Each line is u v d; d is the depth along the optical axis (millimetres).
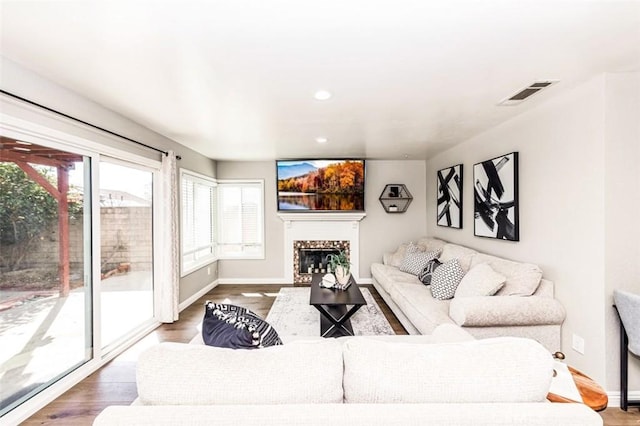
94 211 2664
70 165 2469
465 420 932
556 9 1410
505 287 2727
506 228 3162
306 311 4219
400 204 5773
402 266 4641
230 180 5777
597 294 2176
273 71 2045
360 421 923
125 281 3240
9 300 2033
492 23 1521
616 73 2105
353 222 5785
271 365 1056
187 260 4625
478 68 2023
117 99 2549
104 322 2926
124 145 3037
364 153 5098
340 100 2602
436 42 1697
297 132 3656
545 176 2672
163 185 3717
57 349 2377
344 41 1683
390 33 1606
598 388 1369
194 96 2484
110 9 1385
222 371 1033
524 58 1891
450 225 4582
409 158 5605
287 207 5648
